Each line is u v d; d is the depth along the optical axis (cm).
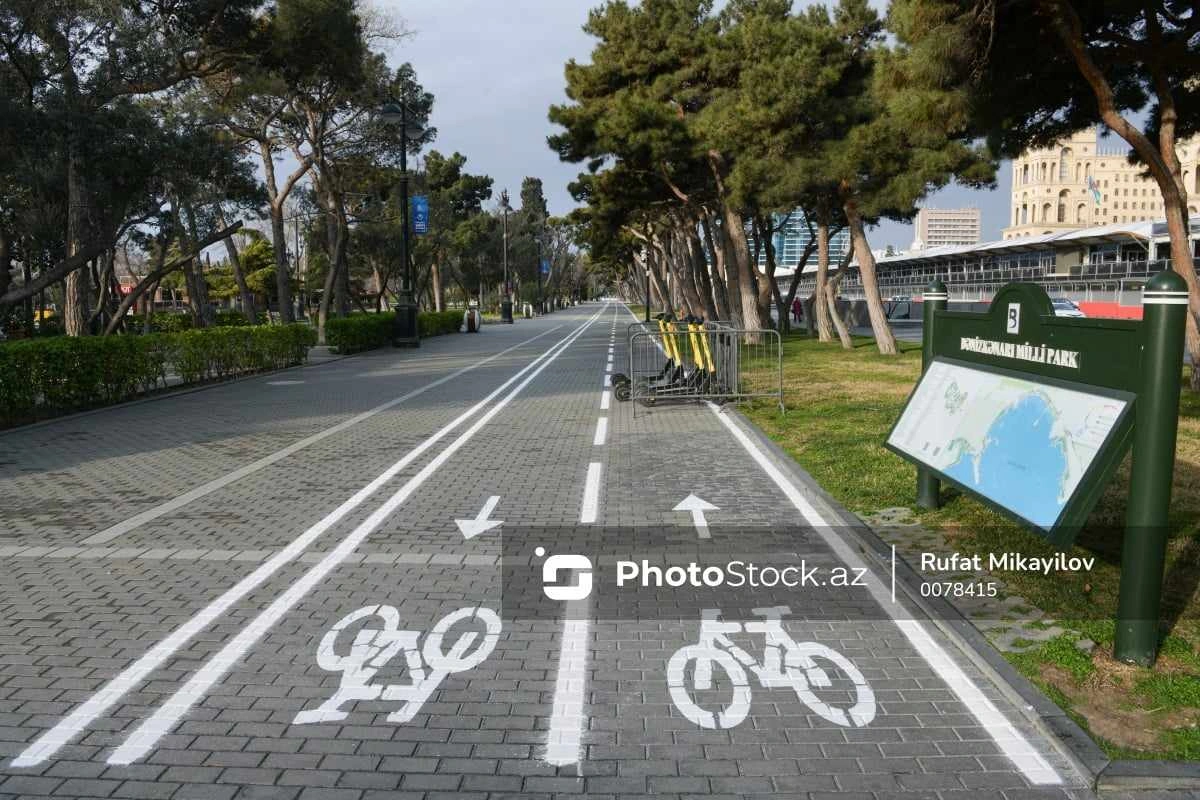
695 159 2745
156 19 2031
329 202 3753
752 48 2200
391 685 427
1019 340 555
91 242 1972
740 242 2872
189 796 335
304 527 719
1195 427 1096
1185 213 1356
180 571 607
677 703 407
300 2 2341
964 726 383
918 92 1412
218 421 1370
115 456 1069
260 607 534
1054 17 1221
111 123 1797
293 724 390
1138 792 330
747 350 2081
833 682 427
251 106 3020
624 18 2647
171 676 439
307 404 1578
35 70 1827
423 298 8575
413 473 934
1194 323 1423
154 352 1753
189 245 2656
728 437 1144
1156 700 391
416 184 4928
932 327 715
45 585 581
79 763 359
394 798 332
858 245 2492
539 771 350
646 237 5525
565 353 2895
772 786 338
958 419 614
